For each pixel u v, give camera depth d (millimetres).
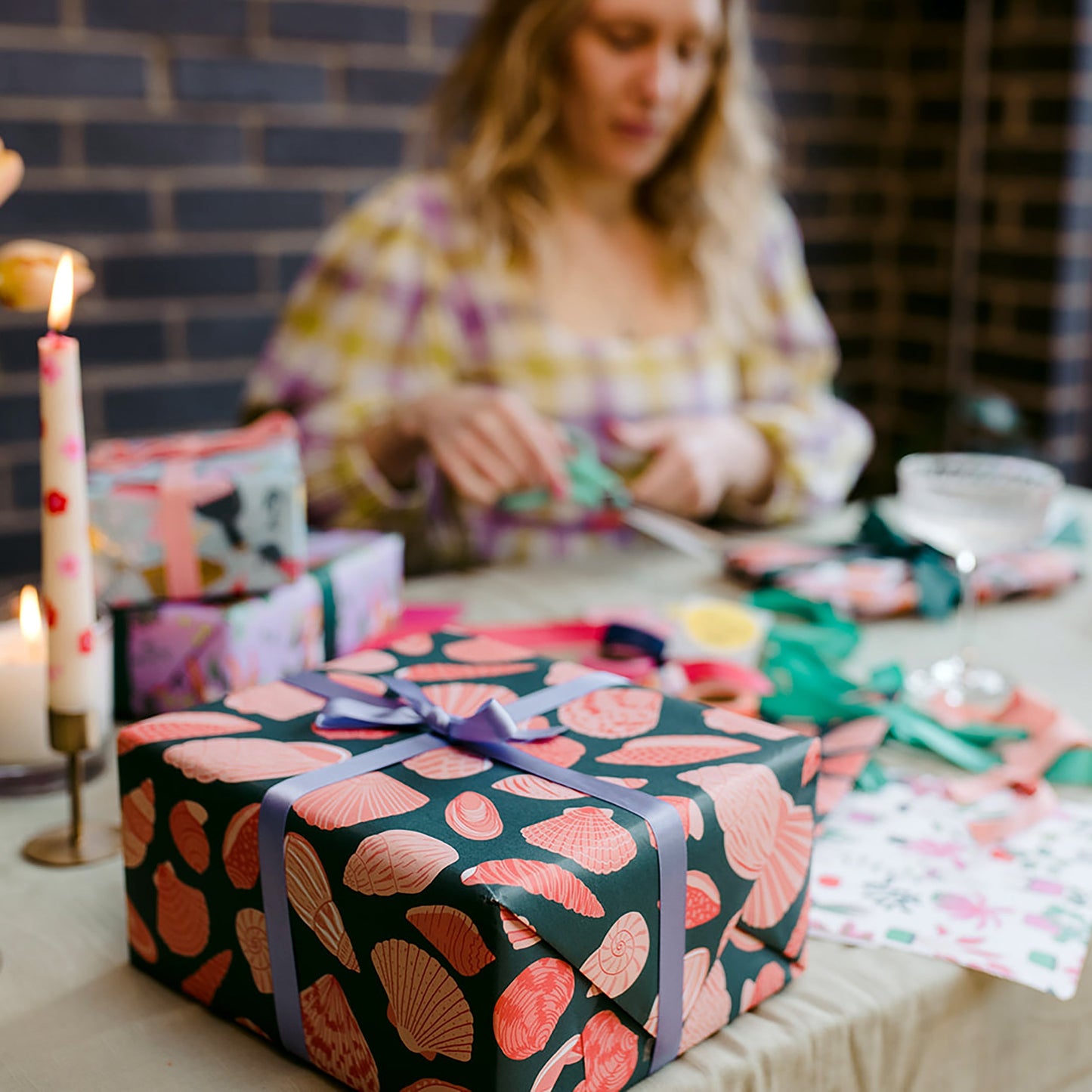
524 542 1622
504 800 556
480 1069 491
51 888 713
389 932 511
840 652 982
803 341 1743
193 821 588
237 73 2035
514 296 1611
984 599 1155
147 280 2033
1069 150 2305
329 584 948
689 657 974
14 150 1895
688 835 548
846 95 2533
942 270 2570
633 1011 537
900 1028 621
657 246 1679
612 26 1458
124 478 878
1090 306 2396
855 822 783
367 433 1495
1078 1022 699
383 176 2189
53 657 711
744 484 1560
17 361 1958
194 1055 578
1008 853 750
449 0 2186
